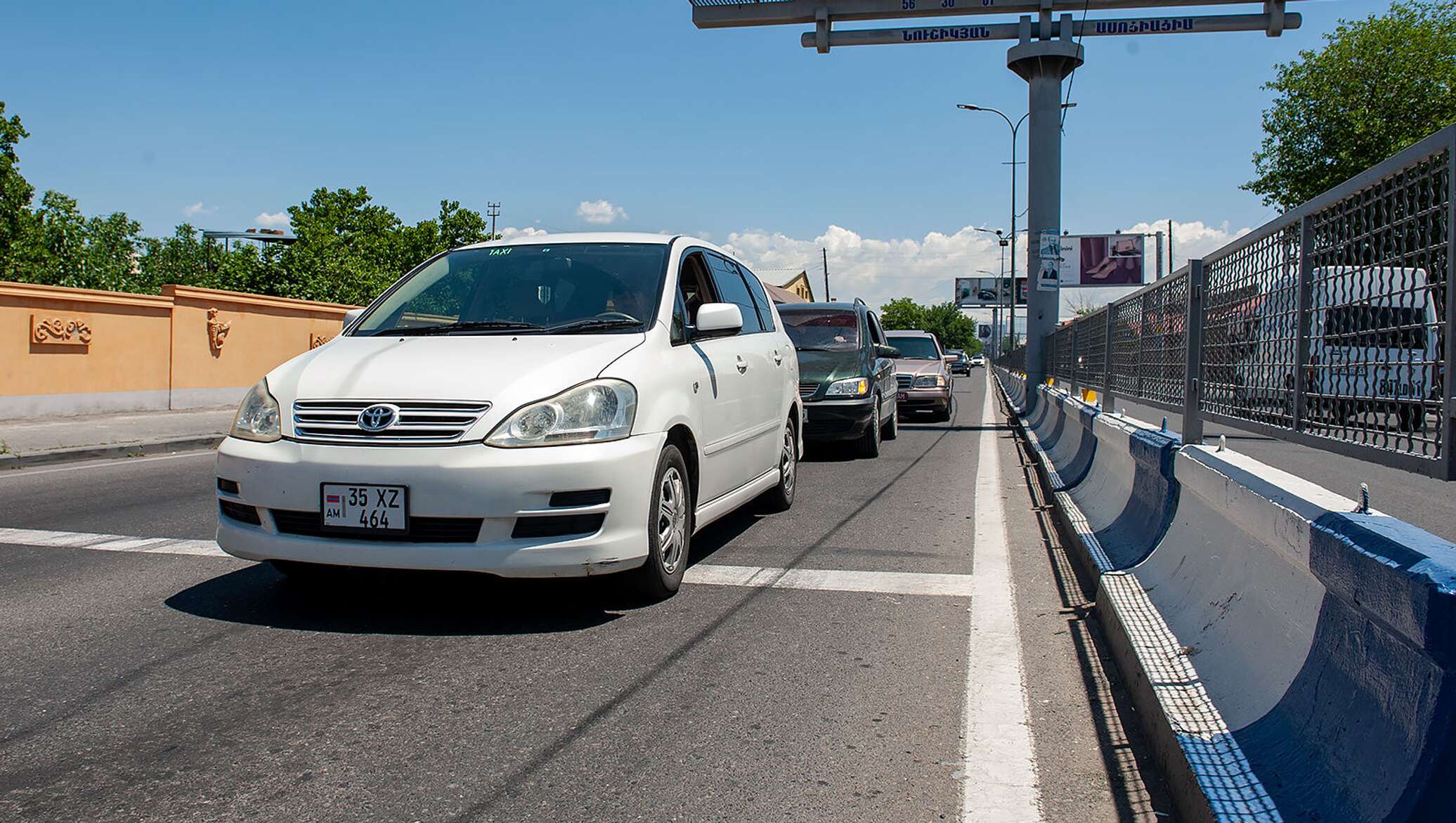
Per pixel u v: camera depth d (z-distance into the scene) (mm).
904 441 13766
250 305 17578
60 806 2703
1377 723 2033
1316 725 2289
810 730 3273
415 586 5023
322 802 2742
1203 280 4633
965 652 4078
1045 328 16859
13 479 9039
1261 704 2635
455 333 5078
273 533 4309
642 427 4469
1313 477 9008
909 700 3541
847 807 2732
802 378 10805
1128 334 7125
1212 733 2689
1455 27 27734
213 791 2803
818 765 3006
